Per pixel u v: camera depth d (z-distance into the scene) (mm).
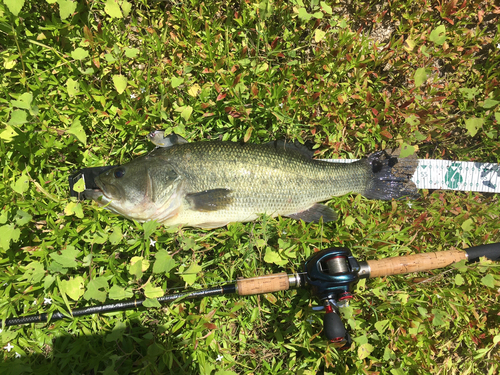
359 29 587
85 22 537
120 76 501
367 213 589
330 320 464
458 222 594
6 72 525
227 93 564
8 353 495
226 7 580
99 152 571
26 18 535
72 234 516
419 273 579
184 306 545
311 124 587
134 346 536
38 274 480
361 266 506
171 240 540
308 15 514
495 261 574
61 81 548
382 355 553
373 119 592
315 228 571
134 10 572
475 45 606
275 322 562
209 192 528
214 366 523
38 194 515
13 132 493
